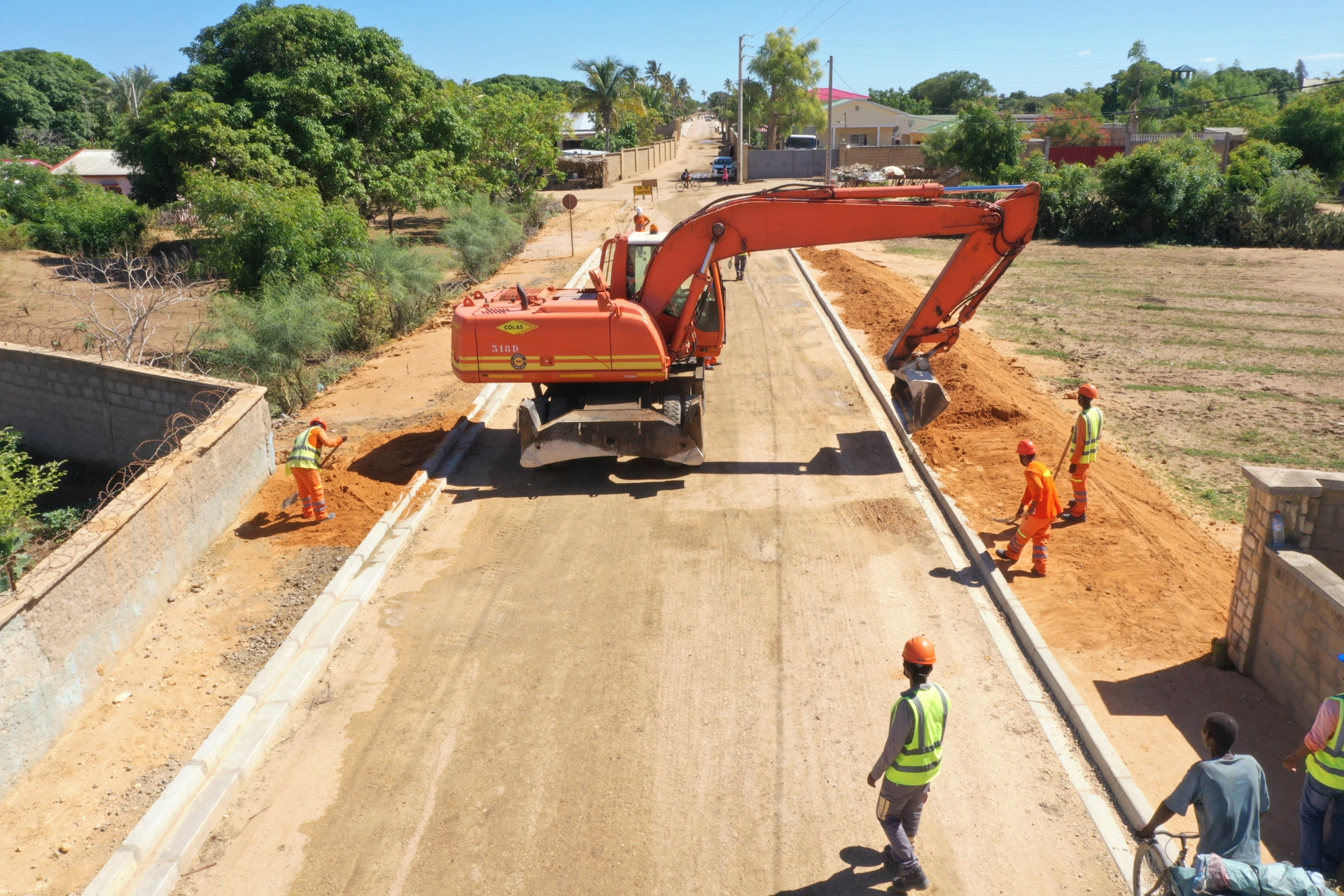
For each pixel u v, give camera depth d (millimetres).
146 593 9070
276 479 12773
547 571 10125
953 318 22984
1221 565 10094
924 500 11766
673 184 59219
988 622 8859
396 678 8234
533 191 45469
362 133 33344
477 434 14656
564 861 6102
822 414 15172
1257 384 17141
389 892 5902
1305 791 5727
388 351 21125
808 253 32500
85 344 19156
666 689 7930
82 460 15336
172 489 9797
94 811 6633
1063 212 38469
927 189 12359
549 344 12320
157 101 32531
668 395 13188
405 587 9883
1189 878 4840
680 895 5805
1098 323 22562
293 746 7359
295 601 9484
